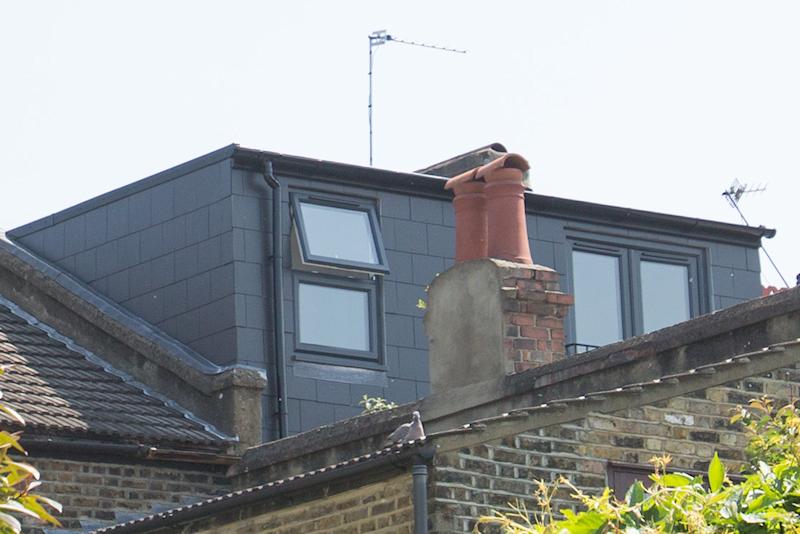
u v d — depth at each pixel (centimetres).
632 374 2116
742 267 3575
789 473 1260
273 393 2952
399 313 3155
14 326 2939
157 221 3139
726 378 1922
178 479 2616
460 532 1788
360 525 1892
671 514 1227
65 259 3281
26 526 2459
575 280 3362
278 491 1967
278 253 3023
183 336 3028
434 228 3244
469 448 1817
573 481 1847
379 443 2364
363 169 3153
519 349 2325
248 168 3058
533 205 3338
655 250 3472
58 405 2641
